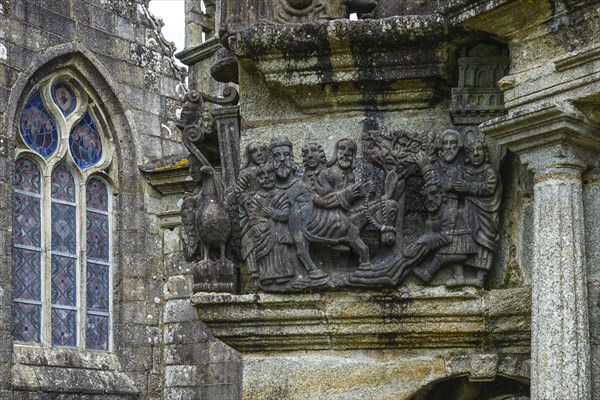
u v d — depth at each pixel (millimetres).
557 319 5441
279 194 6418
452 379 6668
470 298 6086
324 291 6336
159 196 17016
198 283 6625
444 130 6270
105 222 16781
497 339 6145
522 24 5719
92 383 15672
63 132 16203
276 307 6461
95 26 16609
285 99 6680
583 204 5668
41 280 15688
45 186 15906
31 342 15430
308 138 6586
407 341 6301
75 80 16406
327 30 6227
